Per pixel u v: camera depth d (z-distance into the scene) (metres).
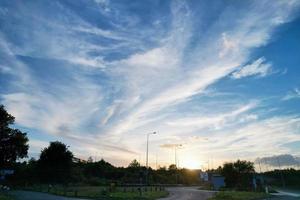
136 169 148.50
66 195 46.03
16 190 59.34
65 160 107.94
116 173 139.50
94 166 142.00
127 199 40.66
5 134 83.38
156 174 146.50
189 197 49.72
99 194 48.06
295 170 132.38
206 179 126.56
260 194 58.50
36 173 99.56
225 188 88.62
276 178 131.12
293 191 80.50
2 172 83.56
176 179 143.50
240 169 98.00
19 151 84.69
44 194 48.50
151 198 44.09
